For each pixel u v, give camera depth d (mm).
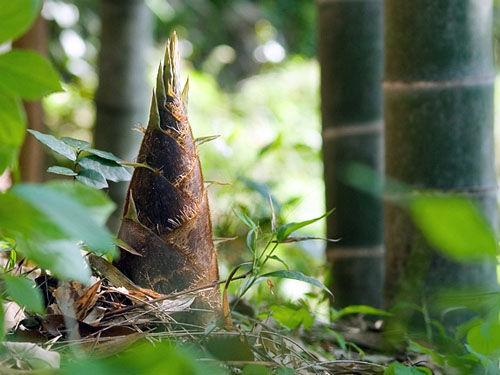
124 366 933
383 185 1040
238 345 1656
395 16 2082
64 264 1098
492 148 2092
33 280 1683
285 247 2676
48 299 1696
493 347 1636
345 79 2395
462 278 2074
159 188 1717
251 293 2359
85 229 947
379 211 2395
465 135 2062
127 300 1714
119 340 1597
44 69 1225
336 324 2113
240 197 2766
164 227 1717
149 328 1694
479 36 2062
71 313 1646
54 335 1650
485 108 2074
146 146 1726
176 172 1718
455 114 2061
